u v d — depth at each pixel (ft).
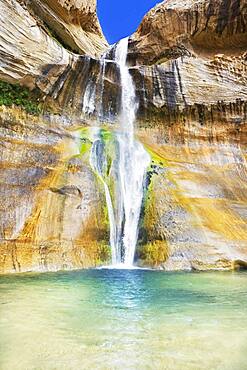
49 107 64.18
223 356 17.26
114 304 26.78
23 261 41.06
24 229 43.19
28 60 60.44
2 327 20.90
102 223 49.83
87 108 71.15
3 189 44.52
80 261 45.50
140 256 49.60
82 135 61.62
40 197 46.88
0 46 56.80
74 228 47.11
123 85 76.54
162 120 75.87
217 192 61.11
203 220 53.06
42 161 51.13
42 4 77.87
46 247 43.60
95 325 21.66
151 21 93.45
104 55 102.01
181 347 18.28
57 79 65.00
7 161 47.75
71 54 69.41
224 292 31.48
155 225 50.70
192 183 60.90
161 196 54.80
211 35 84.38
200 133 74.23
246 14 78.64
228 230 53.11
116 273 41.68
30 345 18.31
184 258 47.14
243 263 47.80
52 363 16.28
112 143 62.75
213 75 77.77
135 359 16.75
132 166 60.90
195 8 84.74
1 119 51.80
